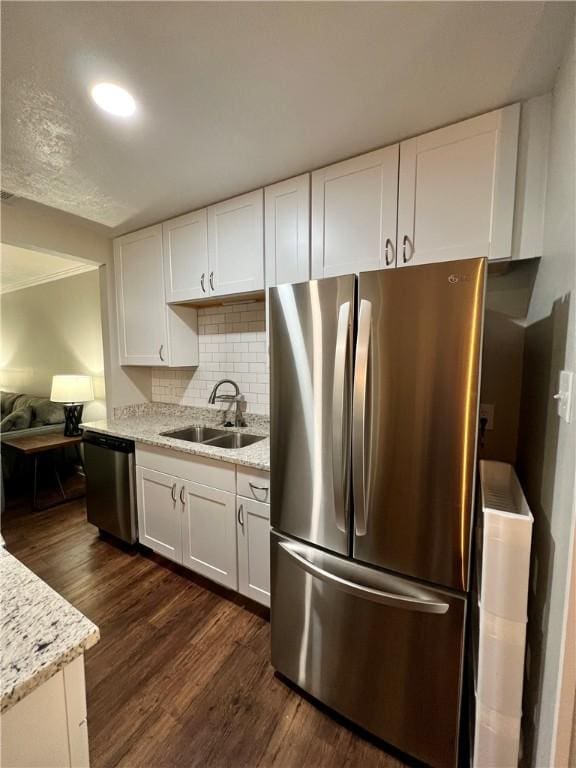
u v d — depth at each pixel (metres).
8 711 0.51
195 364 2.70
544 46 1.02
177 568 2.24
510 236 1.29
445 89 1.20
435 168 1.41
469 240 1.36
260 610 1.86
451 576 1.04
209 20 0.94
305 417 1.29
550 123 1.20
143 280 2.56
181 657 1.57
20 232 2.21
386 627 1.15
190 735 1.25
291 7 0.91
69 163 1.67
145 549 2.45
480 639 0.91
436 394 1.03
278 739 1.23
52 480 3.67
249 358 2.48
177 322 2.54
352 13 0.92
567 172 0.94
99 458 2.49
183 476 2.03
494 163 1.30
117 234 2.66
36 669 0.51
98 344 3.71
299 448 1.31
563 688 0.72
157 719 1.30
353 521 1.20
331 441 1.23
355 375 1.12
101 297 2.80
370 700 1.20
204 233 2.18
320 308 1.22
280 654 1.43
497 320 1.59
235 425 2.49
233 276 2.07
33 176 1.79
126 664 1.53
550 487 0.95
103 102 1.26
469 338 0.97
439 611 1.05
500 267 1.44
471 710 1.13
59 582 2.10
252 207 1.95
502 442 1.62
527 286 1.51
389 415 1.10
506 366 1.59
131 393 2.92
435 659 1.08
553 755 0.75
